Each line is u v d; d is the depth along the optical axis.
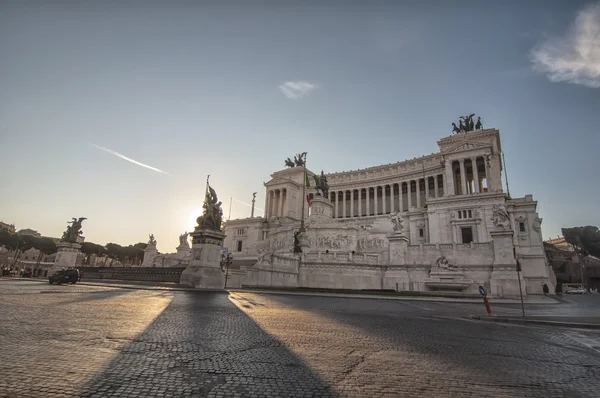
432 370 7.87
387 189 122.75
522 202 70.75
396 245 48.38
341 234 67.06
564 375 7.86
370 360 8.55
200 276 29.45
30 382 5.83
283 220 103.81
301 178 129.00
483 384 6.99
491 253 43.06
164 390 5.84
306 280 46.78
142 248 130.12
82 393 5.50
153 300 19.30
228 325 12.47
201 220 31.48
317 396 5.94
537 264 60.34
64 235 48.66
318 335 11.52
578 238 113.00
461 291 42.84
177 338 9.86
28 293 20.67
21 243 92.25
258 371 7.20
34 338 8.91
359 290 40.84
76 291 23.59
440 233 76.94
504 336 13.10
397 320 16.59
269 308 18.91
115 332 10.22
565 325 16.70
